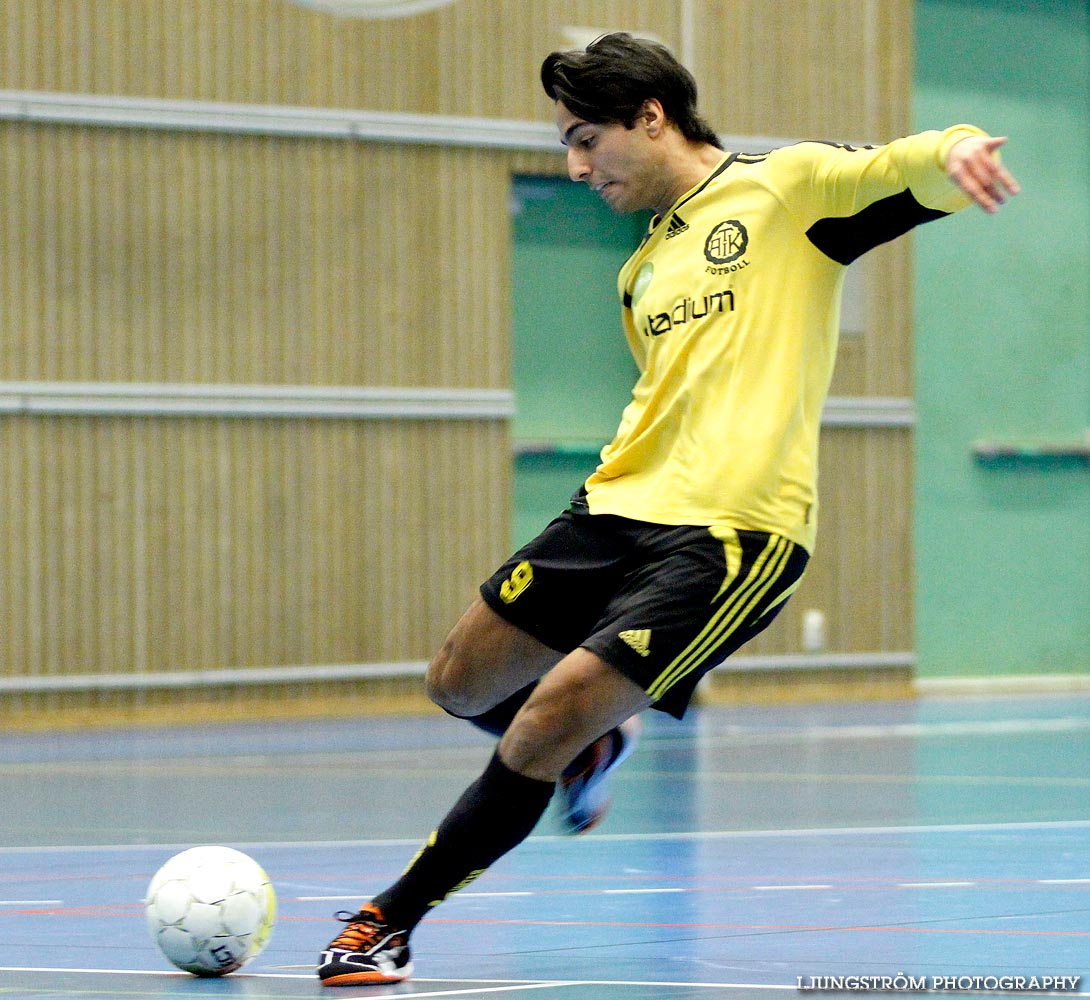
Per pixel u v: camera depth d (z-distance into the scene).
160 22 46.72
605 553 12.68
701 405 12.36
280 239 48.03
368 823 25.45
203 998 11.56
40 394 45.56
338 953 12.12
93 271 46.12
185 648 47.00
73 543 45.94
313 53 48.28
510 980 12.23
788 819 24.89
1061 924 14.75
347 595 48.81
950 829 23.30
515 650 13.11
